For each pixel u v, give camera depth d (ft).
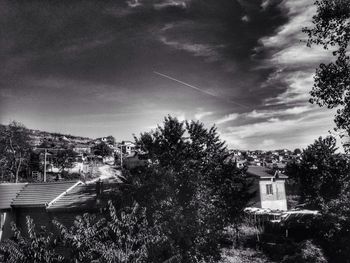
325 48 57.77
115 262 28.25
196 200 43.86
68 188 73.87
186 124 67.46
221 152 71.82
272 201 141.59
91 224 33.71
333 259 60.34
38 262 26.86
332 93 57.72
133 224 33.71
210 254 42.57
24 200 70.08
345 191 84.79
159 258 33.88
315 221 73.92
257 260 62.75
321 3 56.18
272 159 421.18
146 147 62.03
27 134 210.38
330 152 109.91
